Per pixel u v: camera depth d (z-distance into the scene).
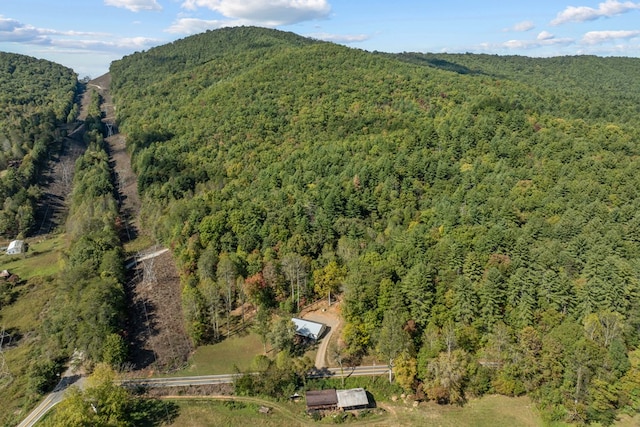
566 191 143.75
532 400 86.50
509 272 104.62
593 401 80.88
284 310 113.50
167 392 90.25
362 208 152.12
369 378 93.00
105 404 79.38
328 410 85.88
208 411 85.75
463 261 109.19
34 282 137.12
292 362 91.62
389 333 89.62
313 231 129.25
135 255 148.12
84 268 123.38
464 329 93.94
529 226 124.81
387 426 82.50
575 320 94.19
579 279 102.44
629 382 81.12
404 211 147.88
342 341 102.25
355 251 121.12
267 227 128.50
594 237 114.94
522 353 87.75
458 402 87.38
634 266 101.94
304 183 171.75
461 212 140.00
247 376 90.69
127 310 115.88
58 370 94.44
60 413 75.44
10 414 84.88
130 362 97.75
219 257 121.00
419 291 97.31
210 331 108.12
